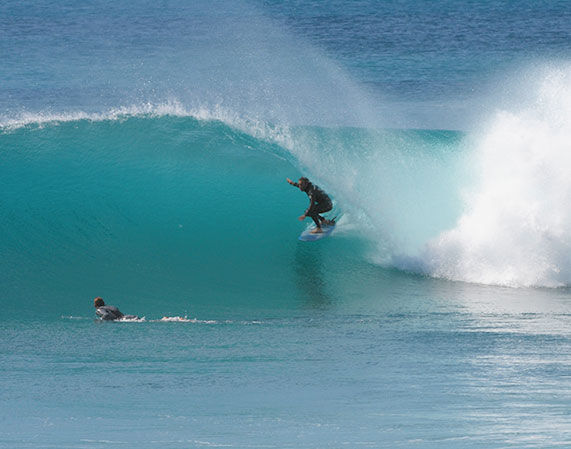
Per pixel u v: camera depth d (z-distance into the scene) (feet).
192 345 112.88
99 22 595.47
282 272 163.43
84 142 200.23
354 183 193.26
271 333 120.67
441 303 141.18
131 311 139.74
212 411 78.33
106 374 96.22
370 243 173.58
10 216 175.63
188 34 552.41
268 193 190.90
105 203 183.11
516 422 70.08
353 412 76.33
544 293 147.33
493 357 99.81
